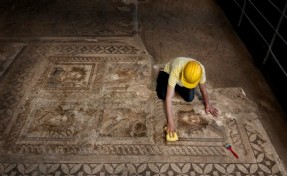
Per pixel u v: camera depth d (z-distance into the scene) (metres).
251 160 2.61
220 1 5.68
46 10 5.23
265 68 3.83
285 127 2.97
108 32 4.61
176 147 2.72
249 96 3.36
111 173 2.51
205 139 2.80
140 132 2.87
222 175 2.49
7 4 5.40
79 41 4.35
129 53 4.07
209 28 4.78
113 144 2.76
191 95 3.10
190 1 5.71
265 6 5.22
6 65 3.82
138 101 3.22
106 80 3.53
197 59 4.01
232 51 4.19
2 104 3.20
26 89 3.41
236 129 2.91
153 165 2.57
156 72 3.68
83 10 5.27
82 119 3.01
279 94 3.40
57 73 3.65
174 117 3.02
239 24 4.77
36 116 3.05
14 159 2.62
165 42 4.38
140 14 5.19
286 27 4.59
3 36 4.47
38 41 4.34
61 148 2.72
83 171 2.53
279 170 2.53
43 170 2.53
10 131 2.89
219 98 3.28
